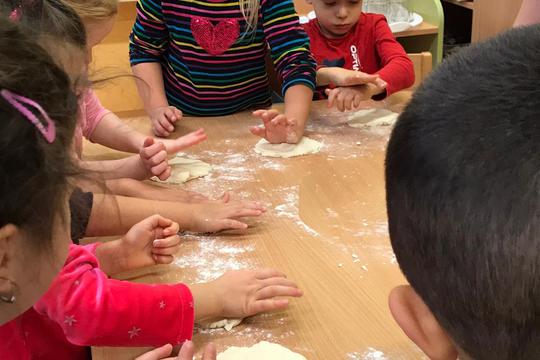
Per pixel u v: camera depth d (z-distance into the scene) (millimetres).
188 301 730
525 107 380
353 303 763
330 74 1508
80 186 568
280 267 850
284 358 662
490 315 406
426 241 425
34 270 531
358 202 1017
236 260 875
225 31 1520
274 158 1199
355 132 1313
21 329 746
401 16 2309
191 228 959
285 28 1491
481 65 417
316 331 718
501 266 382
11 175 465
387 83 1487
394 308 492
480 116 392
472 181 386
